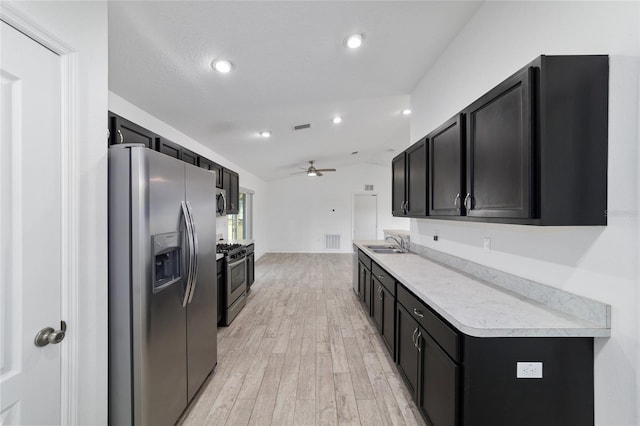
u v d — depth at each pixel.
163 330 1.46
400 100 3.41
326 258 7.46
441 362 1.36
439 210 1.99
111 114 1.69
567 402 1.16
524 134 1.15
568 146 1.09
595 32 1.14
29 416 0.96
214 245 2.14
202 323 1.93
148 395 1.35
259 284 4.88
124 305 1.31
